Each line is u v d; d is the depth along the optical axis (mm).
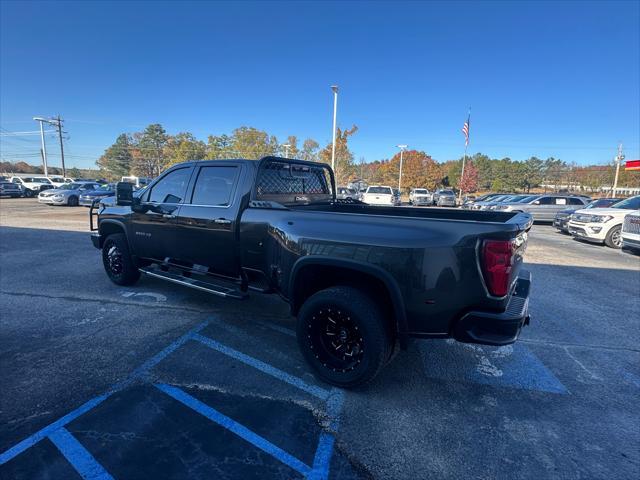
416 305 2590
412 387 3004
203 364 3258
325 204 4883
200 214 3961
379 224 2734
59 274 6172
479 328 2516
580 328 4320
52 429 2379
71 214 16656
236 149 56719
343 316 2830
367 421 2559
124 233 5234
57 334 3812
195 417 2541
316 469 2123
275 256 3334
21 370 3094
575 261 8312
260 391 2875
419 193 37281
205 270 4129
